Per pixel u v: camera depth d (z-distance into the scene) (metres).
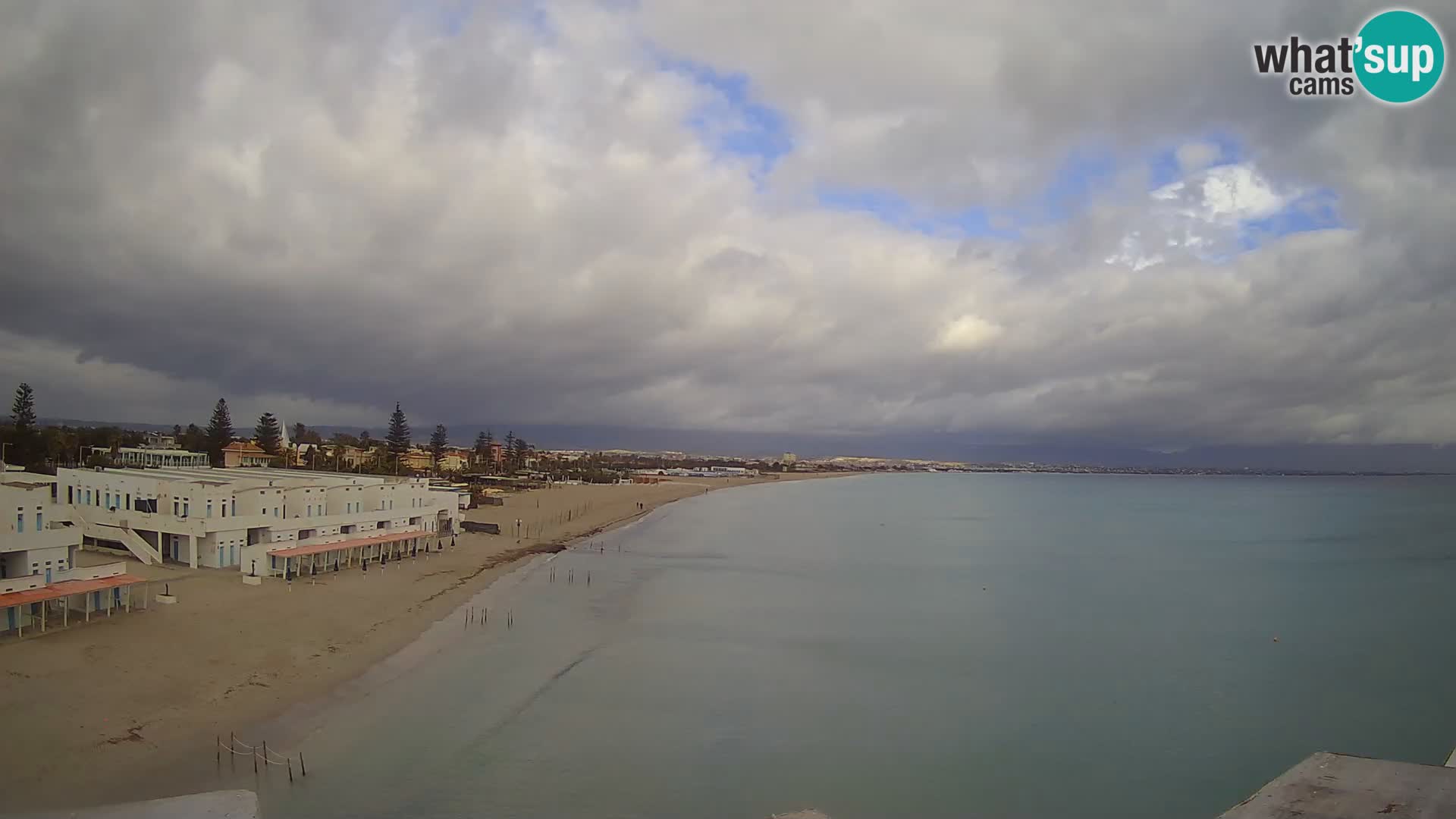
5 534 47.25
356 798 32.47
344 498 84.06
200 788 31.88
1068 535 145.00
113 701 37.84
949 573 95.75
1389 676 54.75
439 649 52.50
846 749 40.25
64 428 151.62
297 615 55.56
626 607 69.31
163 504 70.81
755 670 52.25
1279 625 69.88
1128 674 54.25
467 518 130.50
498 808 32.50
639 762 37.44
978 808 34.88
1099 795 36.34
